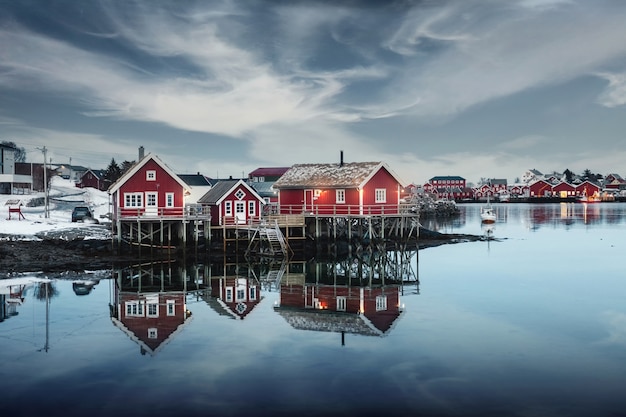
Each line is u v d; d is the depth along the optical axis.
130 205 45.72
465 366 17.25
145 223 48.91
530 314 24.25
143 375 16.73
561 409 14.15
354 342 20.02
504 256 47.03
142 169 46.03
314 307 26.61
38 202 72.94
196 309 26.17
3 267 39.34
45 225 52.84
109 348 19.50
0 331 21.89
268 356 18.47
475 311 24.94
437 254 49.28
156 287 32.62
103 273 37.75
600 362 17.55
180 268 41.12
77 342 20.28
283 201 56.88
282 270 40.75
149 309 26.14
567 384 15.74
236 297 29.52
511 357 18.09
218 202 51.66
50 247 44.84
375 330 21.67
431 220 107.88
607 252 49.22
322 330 21.81
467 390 15.37
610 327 21.86
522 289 30.67
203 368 17.31
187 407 14.42
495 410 14.12
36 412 14.18
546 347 19.16
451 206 128.25
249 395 15.16
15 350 19.33
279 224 50.28
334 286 33.16
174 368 17.33
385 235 64.12
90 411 14.22
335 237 51.59
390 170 53.44
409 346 19.41
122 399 14.96
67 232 49.97
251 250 49.75
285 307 26.62
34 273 37.31
